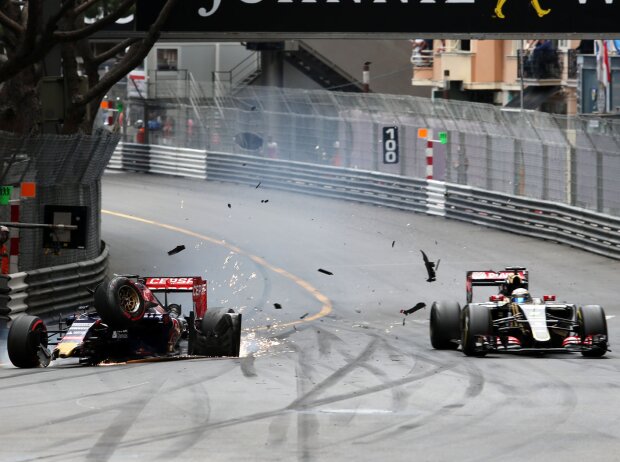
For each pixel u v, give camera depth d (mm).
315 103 151250
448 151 132500
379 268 103312
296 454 30094
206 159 160750
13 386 44250
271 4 84375
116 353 53469
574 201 114438
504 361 52688
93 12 106625
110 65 193125
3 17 69438
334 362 53594
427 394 41531
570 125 119500
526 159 121312
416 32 84562
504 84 183125
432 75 192750
